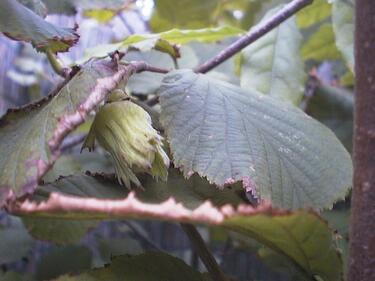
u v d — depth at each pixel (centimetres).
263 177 16
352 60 24
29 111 16
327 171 17
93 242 40
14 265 35
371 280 13
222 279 18
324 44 33
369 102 13
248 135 17
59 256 30
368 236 13
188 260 42
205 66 23
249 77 26
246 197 19
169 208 11
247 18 36
